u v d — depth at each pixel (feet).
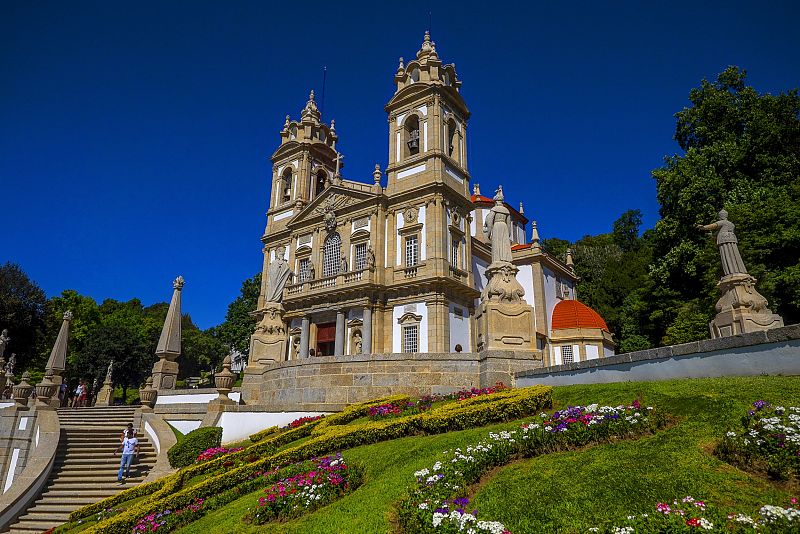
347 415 50.67
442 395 53.72
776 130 102.99
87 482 59.82
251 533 26.04
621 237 219.61
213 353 242.17
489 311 57.06
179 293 94.58
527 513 21.48
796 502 18.47
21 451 74.74
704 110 117.60
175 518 32.96
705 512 18.24
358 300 119.44
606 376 42.96
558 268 154.81
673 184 109.81
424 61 132.67
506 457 28.45
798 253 83.82
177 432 71.00
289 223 143.13
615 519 19.40
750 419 24.68
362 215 127.34
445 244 118.01
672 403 30.17
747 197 96.78
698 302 101.76
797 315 80.84
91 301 210.18
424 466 29.48
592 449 27.09
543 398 38.19
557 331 135.54
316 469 33.96
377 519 23.91
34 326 155.63
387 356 59.11
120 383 181.98
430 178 121.39
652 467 23.22
